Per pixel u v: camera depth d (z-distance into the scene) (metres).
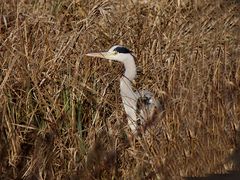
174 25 15.66
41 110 12.55
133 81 13.65
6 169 12.09
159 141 12.94
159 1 16.69
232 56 15.71
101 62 13.80
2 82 12.31
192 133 13.38
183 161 13.02
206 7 17.06
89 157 12.32
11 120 12.30
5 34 13.93
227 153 13.81
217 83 14.66
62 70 13.19
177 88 13.64
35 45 13.48
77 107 12.68
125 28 15.05
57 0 15.79
